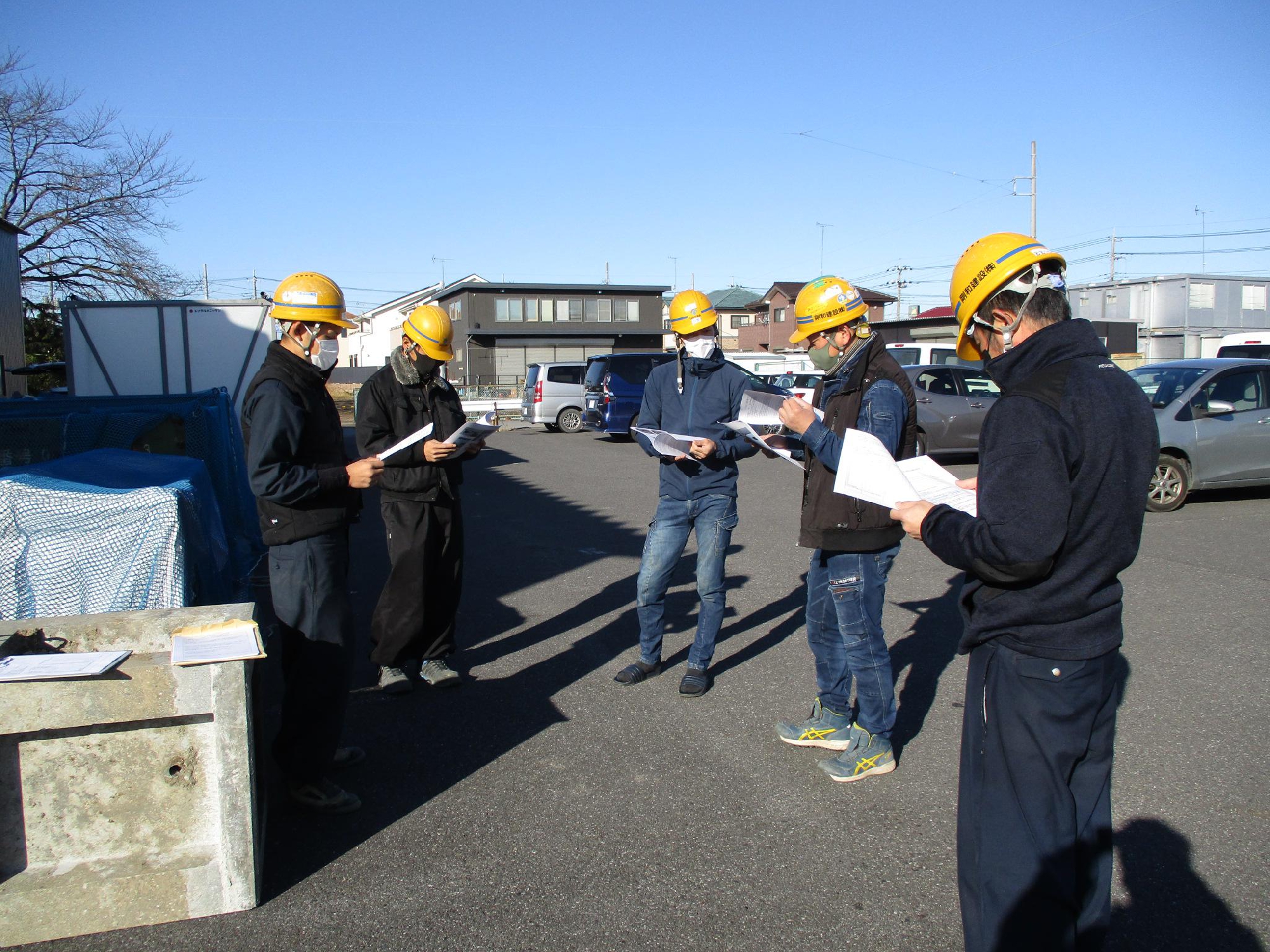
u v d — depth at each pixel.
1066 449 1.76
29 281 24.64
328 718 3.12
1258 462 9.36
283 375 3.06
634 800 3.29
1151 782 3.39
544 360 48.34
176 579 3.77
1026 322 1.91
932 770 3.51
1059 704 1.82
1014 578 1.80
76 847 2.55
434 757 3.67
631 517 9.52
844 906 2.63
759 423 3.45
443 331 4.25
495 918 2.58
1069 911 1.82
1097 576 1.80
